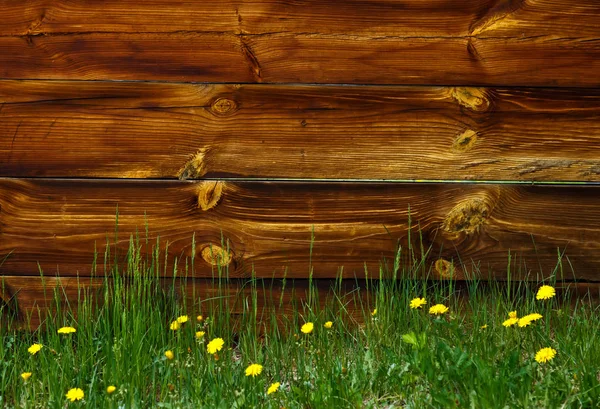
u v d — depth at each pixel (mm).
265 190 3027
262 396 2811
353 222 3037
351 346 3008
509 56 2982
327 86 2990
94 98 2994
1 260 3041
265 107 2998
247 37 2971
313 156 3014
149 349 2951
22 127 3000
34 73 2982
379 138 3010
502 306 3043
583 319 2973
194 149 3012
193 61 2980
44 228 3033
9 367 2930
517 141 3016
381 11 2963
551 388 2682
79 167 3014
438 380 2727
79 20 2963
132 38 2971
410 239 3043
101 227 3033
